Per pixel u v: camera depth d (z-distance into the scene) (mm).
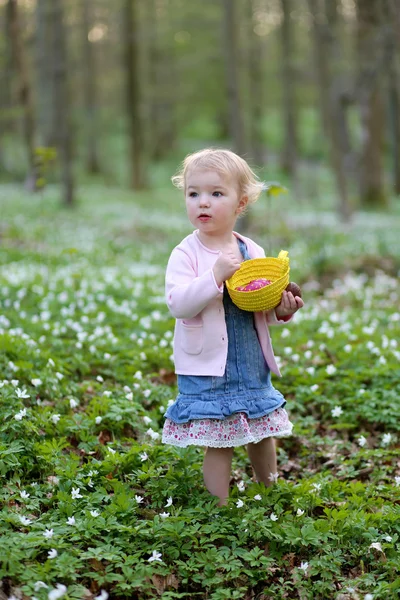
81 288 9797
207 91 44406
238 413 3896
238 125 18703
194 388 3939
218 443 3857
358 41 21625
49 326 7363
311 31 22703
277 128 56188
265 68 44062
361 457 5125
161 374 6594
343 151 22438
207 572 3490
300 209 27641
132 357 6719
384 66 20516
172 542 3688
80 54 43812
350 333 8047
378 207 29203
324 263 12812
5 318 7500
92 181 42438
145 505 4145
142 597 3408
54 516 3805
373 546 3711
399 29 13320
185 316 3855
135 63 35125
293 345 7617
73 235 17969
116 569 3521
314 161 46625
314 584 3525
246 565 3648
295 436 5449
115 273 12055
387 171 41312
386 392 5965
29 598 3184
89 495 4000
